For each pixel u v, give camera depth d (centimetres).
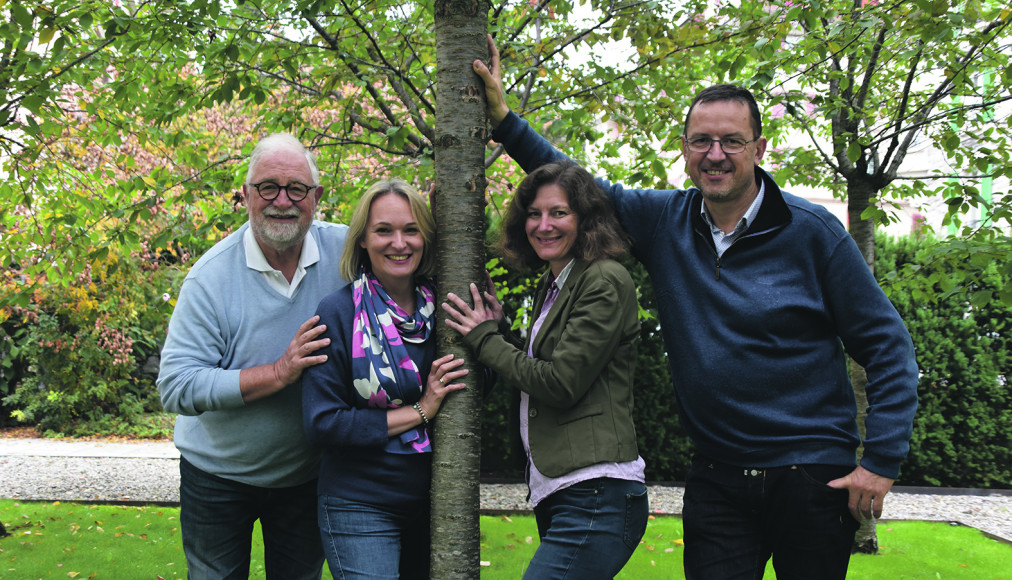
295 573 229
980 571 419
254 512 227
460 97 194
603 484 178
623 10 347
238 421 212
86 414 997
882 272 703
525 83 391
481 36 198
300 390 213
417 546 203
